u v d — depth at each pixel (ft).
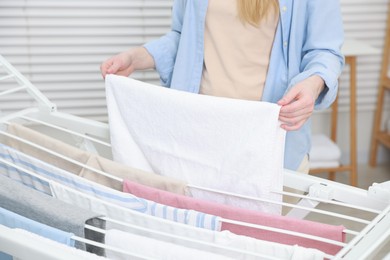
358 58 9.57
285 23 4.30
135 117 4.15
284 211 4.91
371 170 10.17
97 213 3.47
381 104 9.80
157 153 4.13
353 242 3.03
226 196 3.92
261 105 3.58
